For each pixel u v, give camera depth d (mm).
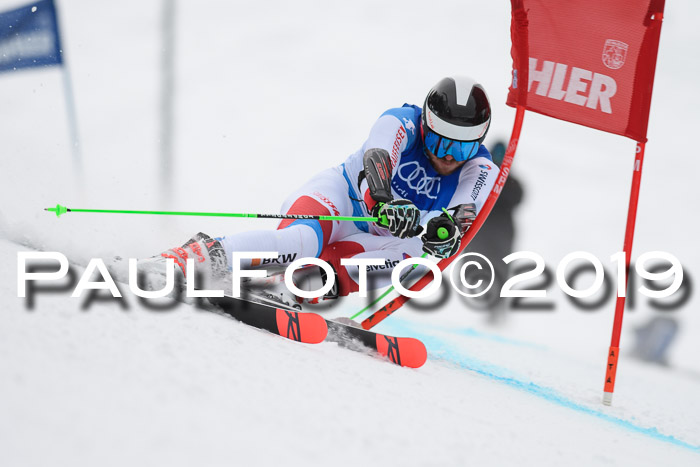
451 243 13055
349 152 35562
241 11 48469
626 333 24906
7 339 6473
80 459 4438
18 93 39188
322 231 14117
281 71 42812
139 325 8195
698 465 9336
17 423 4734
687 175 37750
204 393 6172
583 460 7668
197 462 4738
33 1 25469
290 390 7051
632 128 13758
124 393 5688
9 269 10297
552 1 13930
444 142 13773
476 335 21266
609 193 35969
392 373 10227
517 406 10477
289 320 10742
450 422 7684
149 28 46625
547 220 33000
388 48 44719
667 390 18516
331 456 5477
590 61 13938
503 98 40875
